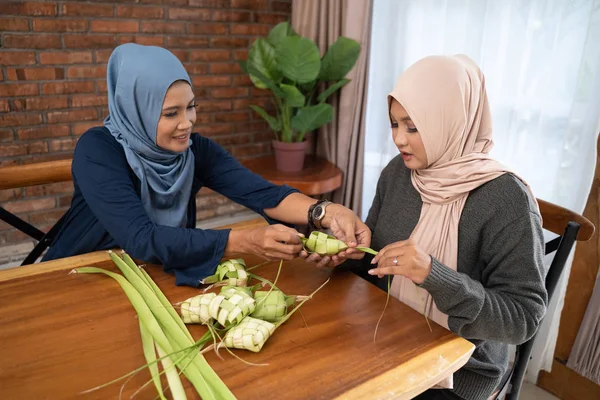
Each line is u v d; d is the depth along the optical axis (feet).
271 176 7.97
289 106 8.09
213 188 5.00
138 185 4.30
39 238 5.14
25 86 7.72
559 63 5.64
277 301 3.16
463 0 6.59
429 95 3.81
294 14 8.95
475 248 3.78
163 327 3.02
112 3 8.04
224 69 9.43
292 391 2.57
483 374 3.82
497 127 6.42
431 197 3.97
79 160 4.09
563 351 5.98
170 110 4.05
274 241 3.65
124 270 3.66
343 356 2.86
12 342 2.90
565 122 5.72
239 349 2.90
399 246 3.29
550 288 3.96
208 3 8.89
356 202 8.68
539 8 5.75
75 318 3.14
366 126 8.43
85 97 8.23
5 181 5.07
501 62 6.28
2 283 3.53
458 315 3.30
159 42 8.63
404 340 3.03
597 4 5.17
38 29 7.57
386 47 7.87
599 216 5.33
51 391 2.53
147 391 2.56
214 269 3.66
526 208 3.54
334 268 3.93
